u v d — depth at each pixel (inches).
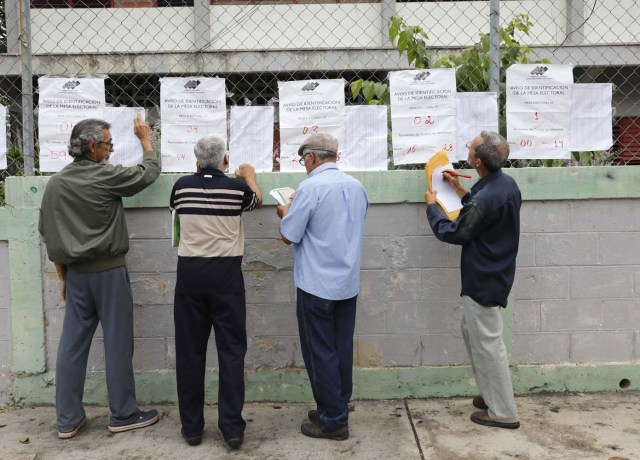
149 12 346.0
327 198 124.6
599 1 340.8
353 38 353.1
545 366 153.8
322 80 151.5
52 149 150.6
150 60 326.6
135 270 150.2
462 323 138.1
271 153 153.3
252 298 151.7
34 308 148.6
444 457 121.3
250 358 152.9
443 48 310.7
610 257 152.9
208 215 124.1
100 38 331.9
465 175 146.7
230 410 125.0
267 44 358.3
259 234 150.4
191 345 126.6
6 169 161.6
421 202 150.3
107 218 130.6
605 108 153.7
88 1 327.3
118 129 152.0
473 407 147.5
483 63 158.2
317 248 124.9
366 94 162.4
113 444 130.2
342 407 128.6
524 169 149.8
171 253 150.5
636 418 138.5
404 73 152.2
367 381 153.2
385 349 153.6
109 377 134.4
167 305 151.4
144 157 138.5
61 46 322.0
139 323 151.4
